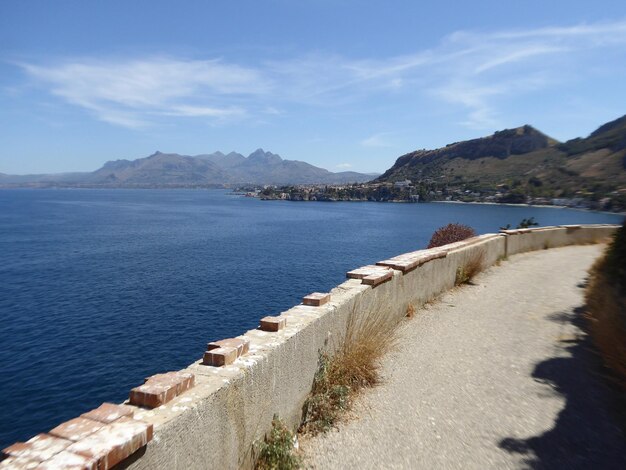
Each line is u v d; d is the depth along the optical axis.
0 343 20.66
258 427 3.26
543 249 15.85
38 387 16.36
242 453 3.05
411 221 103.75
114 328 22.83
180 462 2.41
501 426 4.07
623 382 4.95
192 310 26.23
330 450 3.69
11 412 14.68
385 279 6.25
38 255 48.34
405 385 4.91
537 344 6.23
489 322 7.19
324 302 4.82
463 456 3.60
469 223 91.06
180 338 21.44
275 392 3.52
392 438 3.86
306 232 77.25
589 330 6.79
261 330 3.91
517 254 14.26
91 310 26.14
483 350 5.98
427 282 8.16
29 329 22.64
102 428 2.13
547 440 3.84
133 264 42.72
